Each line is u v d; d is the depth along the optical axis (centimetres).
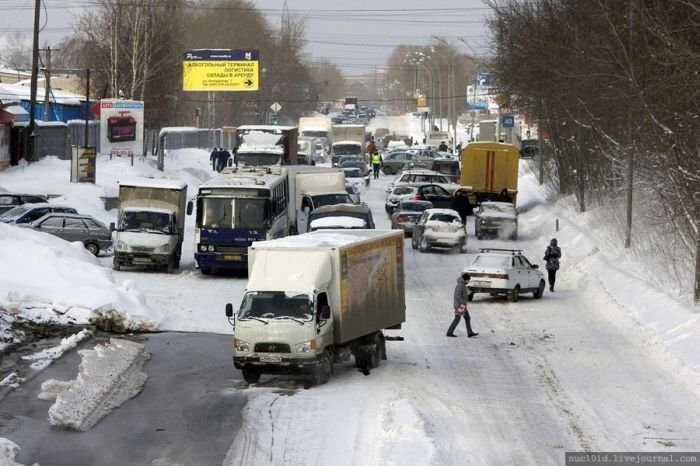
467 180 12050
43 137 13162
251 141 11794
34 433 3622
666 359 4938
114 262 7675
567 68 10194
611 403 4172
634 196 8938
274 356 4334
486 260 6962
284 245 4534
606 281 7325
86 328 5547
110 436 3619
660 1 6706
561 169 12556
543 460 3369
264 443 3541
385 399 4128
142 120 13000
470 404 4119
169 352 5122
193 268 8100
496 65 12462
